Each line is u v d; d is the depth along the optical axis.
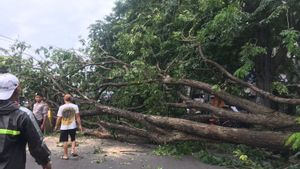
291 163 9.60
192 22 11.94
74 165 9.45
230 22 10.16
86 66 13.86
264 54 12.07
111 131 12.79
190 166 9.37
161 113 12.08
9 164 3.47
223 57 11.96
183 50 11.61
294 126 9.19
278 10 9.88
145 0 15.05
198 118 11.90
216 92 10.70
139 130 11.67
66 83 14.07
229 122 11.80
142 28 12.58
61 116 10.23
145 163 9.65
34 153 3.59
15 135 3.52
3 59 13.90
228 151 10.91
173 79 11.41
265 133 9.19
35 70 14.20
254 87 10.26
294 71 12.56
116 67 13.41
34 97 14.44
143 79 11.78
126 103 12.92
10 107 3.55
